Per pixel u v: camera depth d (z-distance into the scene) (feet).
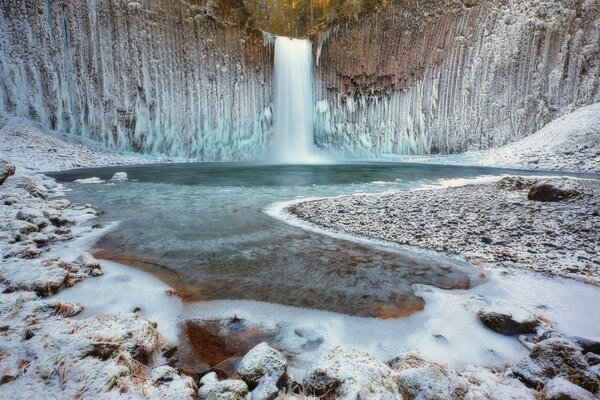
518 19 88.22
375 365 7.73
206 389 7.30
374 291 13.84
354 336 10.61
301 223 25.08
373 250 19.01
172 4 91.71
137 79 87.71
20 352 7.77
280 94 108.88
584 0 82.33
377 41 106.01
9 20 74.95
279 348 9.95
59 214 24.70
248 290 13.87
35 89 76.59
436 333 10.72
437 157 94.48
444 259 17.57
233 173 63.87
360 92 109.50
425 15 99.91
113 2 83.51
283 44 109.70
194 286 14.19
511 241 20.44
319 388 7.36
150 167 74.02
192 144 96.48
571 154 70.38
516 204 30.96
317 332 10.82
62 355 7.54
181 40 93.61
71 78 80.23
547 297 13.15
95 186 44.75
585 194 30.99
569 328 10.80
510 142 88.38
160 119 91.71
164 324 11.14
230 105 101.50
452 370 8.80
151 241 20.39
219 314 11.93
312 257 17.84
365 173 64.44
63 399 6.46
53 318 10.06
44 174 56.34
